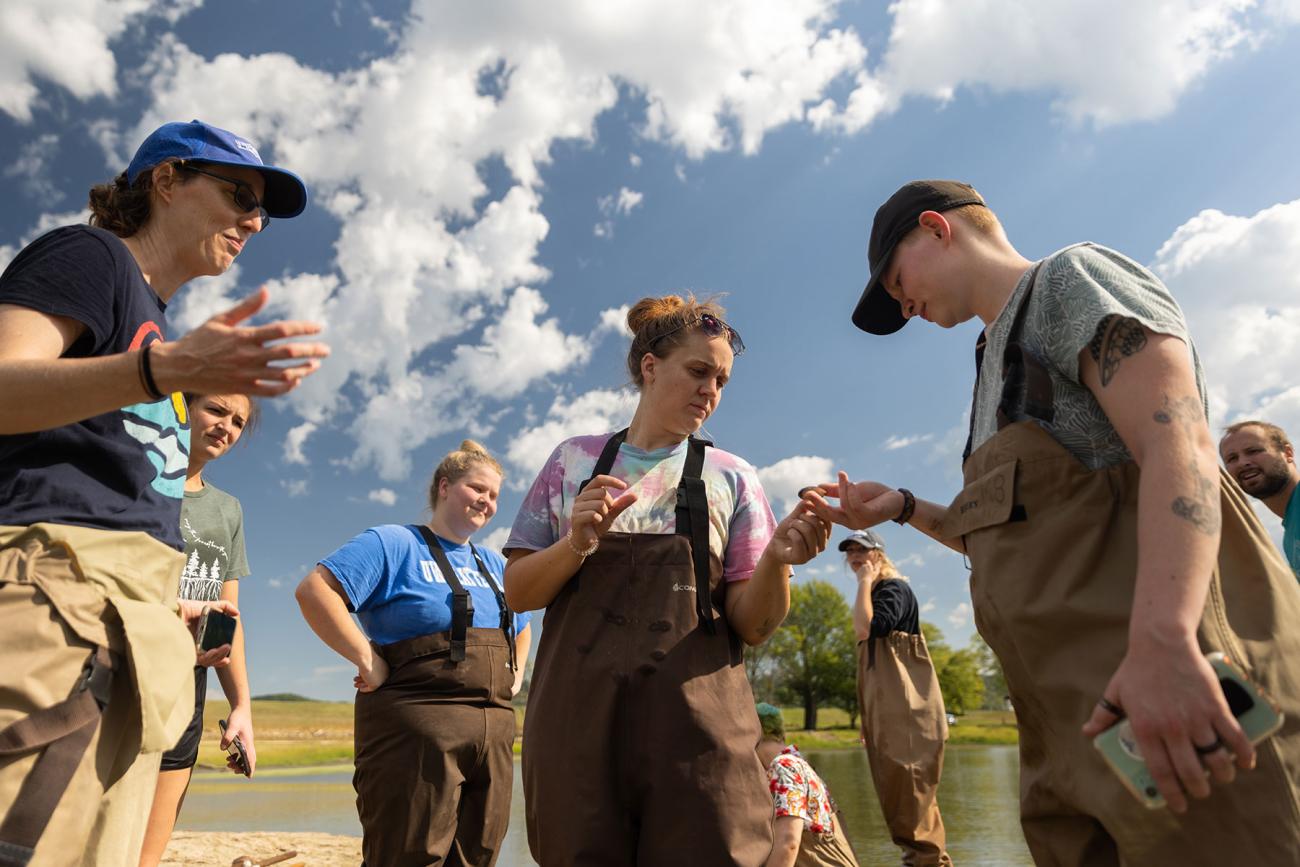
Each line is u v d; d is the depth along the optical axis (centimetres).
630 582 241
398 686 376
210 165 216
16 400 160
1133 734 136
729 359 265
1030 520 169
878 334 241
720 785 222
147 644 181
